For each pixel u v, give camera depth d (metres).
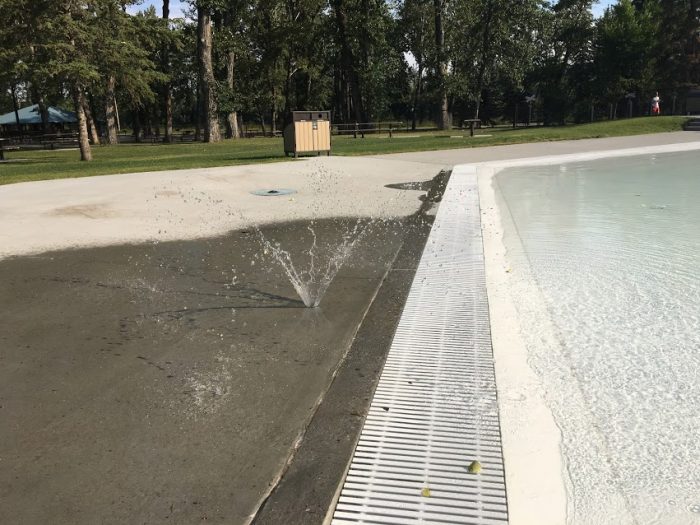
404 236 6.09
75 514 1.93
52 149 31.36
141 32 28.12
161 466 2.19
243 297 4.25
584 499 1.93
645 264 4.67
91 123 38.00
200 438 2.38
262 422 2.50
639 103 45.03
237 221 7.29
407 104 55.59
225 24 40.12
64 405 2.69
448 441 2.31
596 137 21.59
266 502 1.98
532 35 42.25
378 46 40.25
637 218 6.59
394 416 2.51
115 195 9.68
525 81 49.41
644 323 3.42
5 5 15.90
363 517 1.90
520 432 2.33
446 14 39.81
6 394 2.81
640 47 39.84
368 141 25.38
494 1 35.59
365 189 9.84
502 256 5.05
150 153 22.69
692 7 42.81
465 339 3.32
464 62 40.84
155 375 2.99
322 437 2.37
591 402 2.54
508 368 2.91
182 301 4.20
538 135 22.31
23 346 3.41
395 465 2.17
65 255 5.64
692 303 3.73
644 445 2.21
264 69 42.25
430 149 18.56
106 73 20.83
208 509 1.95
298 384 2.85
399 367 3.00
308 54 44.19
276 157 17.22
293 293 4.32
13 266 5.25
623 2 41.22
